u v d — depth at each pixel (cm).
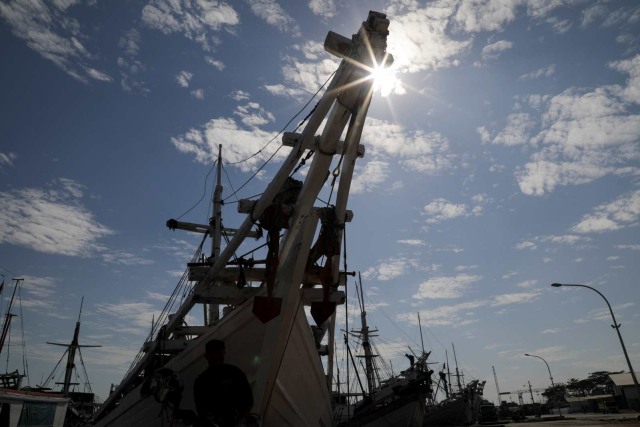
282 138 968
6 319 6025
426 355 3969
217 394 604
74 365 6706
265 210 950
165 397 828
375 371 5509
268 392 952
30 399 2667
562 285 3669
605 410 6862
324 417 1266
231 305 1248
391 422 3297
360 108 869
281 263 987
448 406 6425
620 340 3475
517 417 7256
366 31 801
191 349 1012
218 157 2411
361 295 3953
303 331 1095
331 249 976
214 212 2280
